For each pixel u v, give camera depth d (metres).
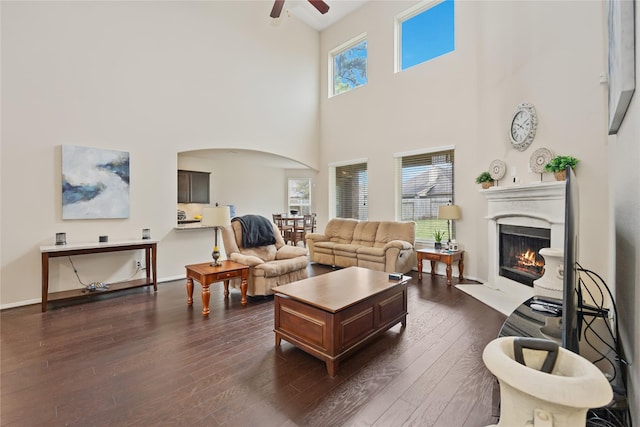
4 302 3.40
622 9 1.21
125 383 1.96
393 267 4.70
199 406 1.74
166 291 4.12
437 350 2.39
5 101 3.41
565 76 3.07
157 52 4.57
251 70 5.77
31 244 3.56
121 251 4.19
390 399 1.79
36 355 2.33
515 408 0.66
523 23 3.57
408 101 5.44
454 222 4.82
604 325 1.70
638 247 1.10
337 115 6.73
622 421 1.17
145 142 4.45
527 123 3.48
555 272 2.13
